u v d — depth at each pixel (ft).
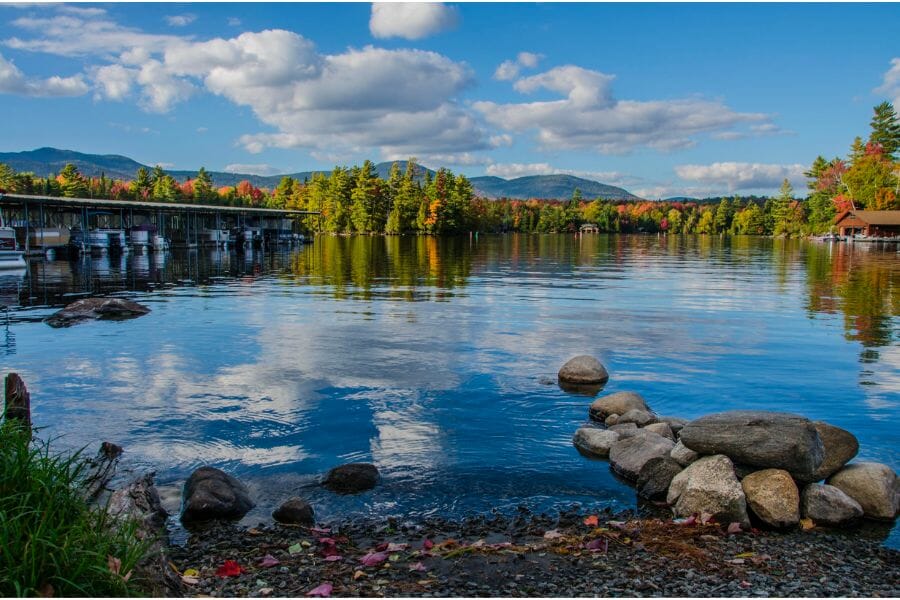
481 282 106.01
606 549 19.36
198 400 35.47
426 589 16.43
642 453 26.48
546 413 33.96
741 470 23.98
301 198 440.45
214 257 172.76
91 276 112.88
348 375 41.06
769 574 17.65
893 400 36.11
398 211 372.58
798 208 419.95
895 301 80.28
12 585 12.60
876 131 355.77
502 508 23.22
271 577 17.31
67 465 17.06
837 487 23.70
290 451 28.30
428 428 31.42
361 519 22.18
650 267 147.13
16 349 48.91
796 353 48.49
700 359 46.37
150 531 18.97
